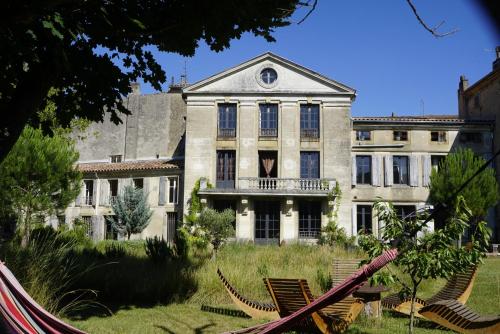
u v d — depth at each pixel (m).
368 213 34.03
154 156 38.41
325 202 32.41
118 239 33.72
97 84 7.30
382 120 34.22
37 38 5.96
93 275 11.80
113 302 11.30
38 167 20.75
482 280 15.44
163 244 15.52
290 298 8.84
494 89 34.84
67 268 10.95
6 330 4.89
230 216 23.05
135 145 39.00
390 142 34.41
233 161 33.66
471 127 34.25
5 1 4.81
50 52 6.10
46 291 8.52
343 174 32.78
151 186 35.19
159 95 39.56
